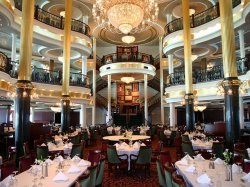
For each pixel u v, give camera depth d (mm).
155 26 18781
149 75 21422
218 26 12797
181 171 3980
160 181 4422
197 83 13758
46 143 7379
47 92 14359
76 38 15828
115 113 23859
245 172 4074
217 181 3342
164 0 16484
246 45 15977
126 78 19562
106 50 25953
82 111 17781
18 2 14539
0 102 16438
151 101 23828
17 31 12148
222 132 11273
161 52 21297
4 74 9695
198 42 13664
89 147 12180
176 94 15414
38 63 21375
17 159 7461
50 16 16062
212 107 23094
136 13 7531
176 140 8922
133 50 25453
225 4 8266
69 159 4953
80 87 16484
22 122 7980
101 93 25953
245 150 5391
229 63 7910
